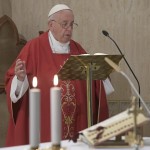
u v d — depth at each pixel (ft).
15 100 35.12
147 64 46.78
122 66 47.34
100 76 30.04
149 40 46.70
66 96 36.73
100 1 48.62
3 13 54.29
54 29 37.83
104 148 20.33
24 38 53.01
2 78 49.75
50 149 19.07
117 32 47.85
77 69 29.09
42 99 36.11
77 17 49.49
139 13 47.03
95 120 37.86
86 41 49.16
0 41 50.08
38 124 18.52
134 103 18.13
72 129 36.68
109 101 47.96
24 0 53.21
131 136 19.07
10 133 36.58
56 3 51.19
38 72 36.86
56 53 37.96
